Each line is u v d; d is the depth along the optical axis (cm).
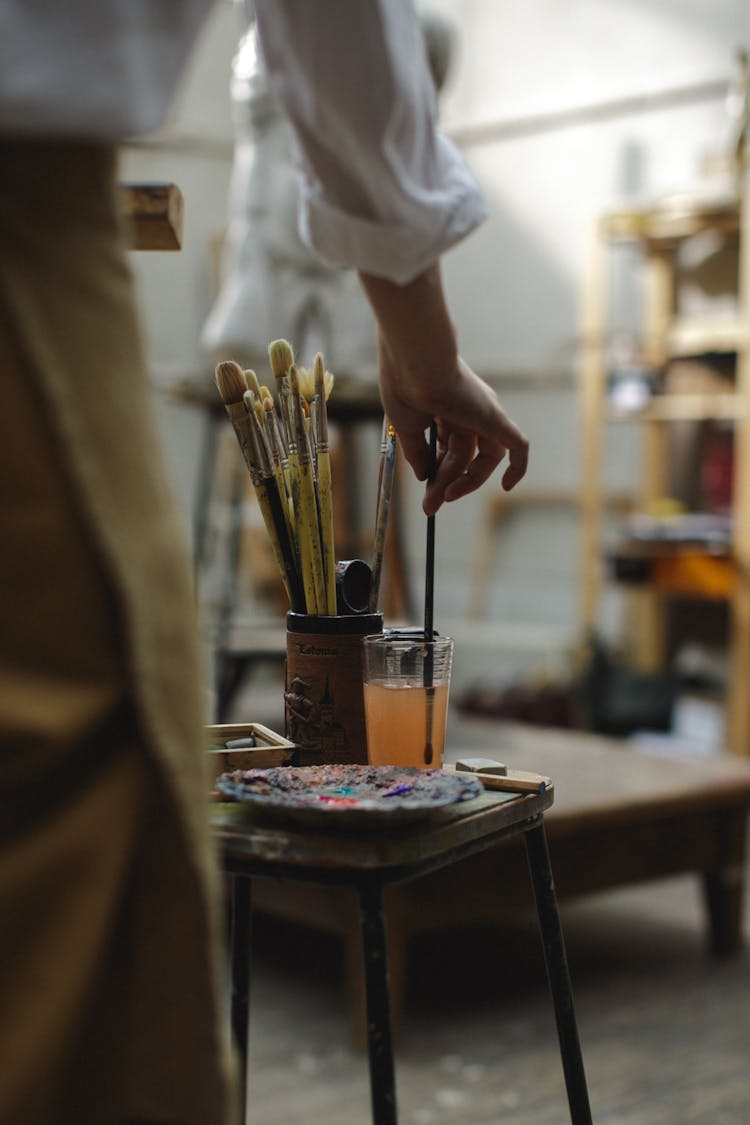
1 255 55
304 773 88
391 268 82
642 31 519
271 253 341
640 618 489
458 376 94
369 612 108
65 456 56
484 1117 181
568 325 547
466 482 103
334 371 346
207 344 348
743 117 417
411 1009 223
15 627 55
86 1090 60
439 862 80
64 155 58
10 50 55
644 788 244
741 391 400
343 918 208
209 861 61
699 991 235
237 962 101
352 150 77
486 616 569
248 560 519
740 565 393
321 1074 196
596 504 485
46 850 55
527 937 264
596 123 534
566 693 435
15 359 55
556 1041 210
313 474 106
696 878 312
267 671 532
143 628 58
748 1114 184
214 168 599
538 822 93
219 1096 62
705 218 429
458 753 279
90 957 56
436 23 277
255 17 75
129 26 57
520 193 558
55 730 55
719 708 453
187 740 60
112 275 60
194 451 598
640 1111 185
